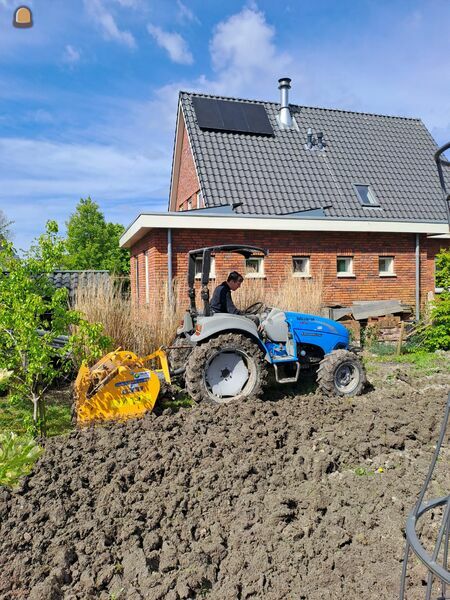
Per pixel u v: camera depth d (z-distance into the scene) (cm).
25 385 557
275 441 506
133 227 1302
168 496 404
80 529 356
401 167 1891
